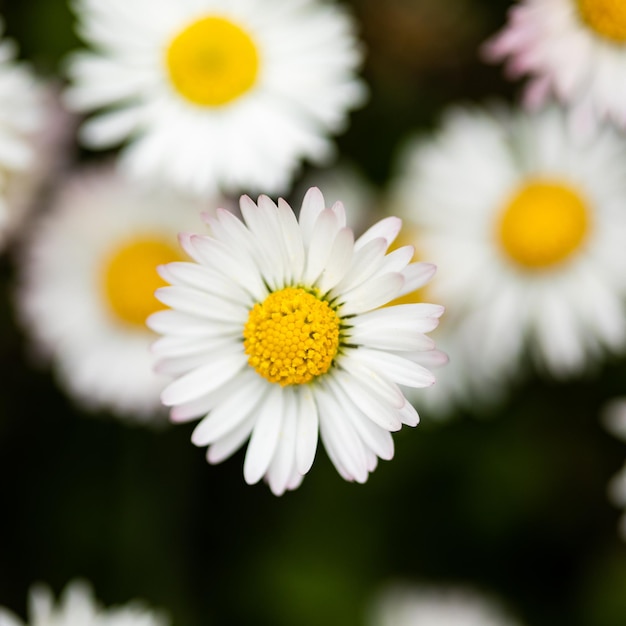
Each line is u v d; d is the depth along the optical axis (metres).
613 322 0.27
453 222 0.28
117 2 0.26
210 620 0.28
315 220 0.22
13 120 0.26
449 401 0.28
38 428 0.29
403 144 0.29
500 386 0.29
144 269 0.27
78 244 0.28
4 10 0.28
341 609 0.28
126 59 0.26
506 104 0.29
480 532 0.29
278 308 0.22
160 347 0.22
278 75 0.26
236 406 0.22
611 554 0.29
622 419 0.28
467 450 0.29
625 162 0.27
